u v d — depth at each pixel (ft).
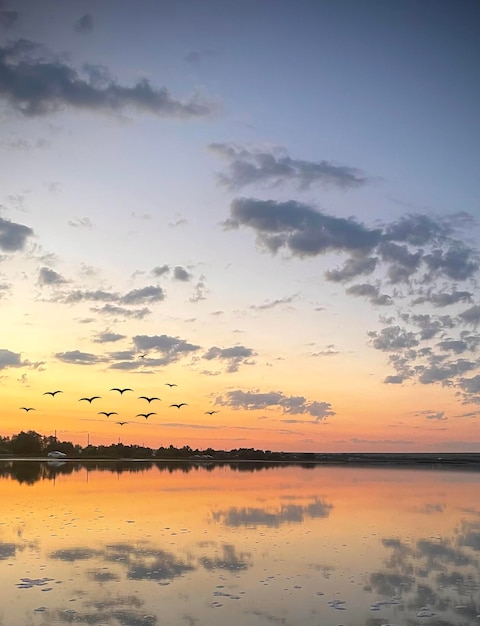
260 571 56.80
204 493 130.41
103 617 43.70
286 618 43.91
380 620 43.73
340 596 49.16
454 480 187.32
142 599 47.93
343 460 471.21
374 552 65.82
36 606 46.09
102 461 360.89
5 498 117.29
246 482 167.73
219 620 43.32
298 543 70.28
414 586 52.24
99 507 102.22
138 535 74.49
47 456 449.06
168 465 304.09
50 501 111.86
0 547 66.74
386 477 202.59
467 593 50.37
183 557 62.28
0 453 463.42
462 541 72.79
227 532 77.25
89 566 58.18
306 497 123.24
